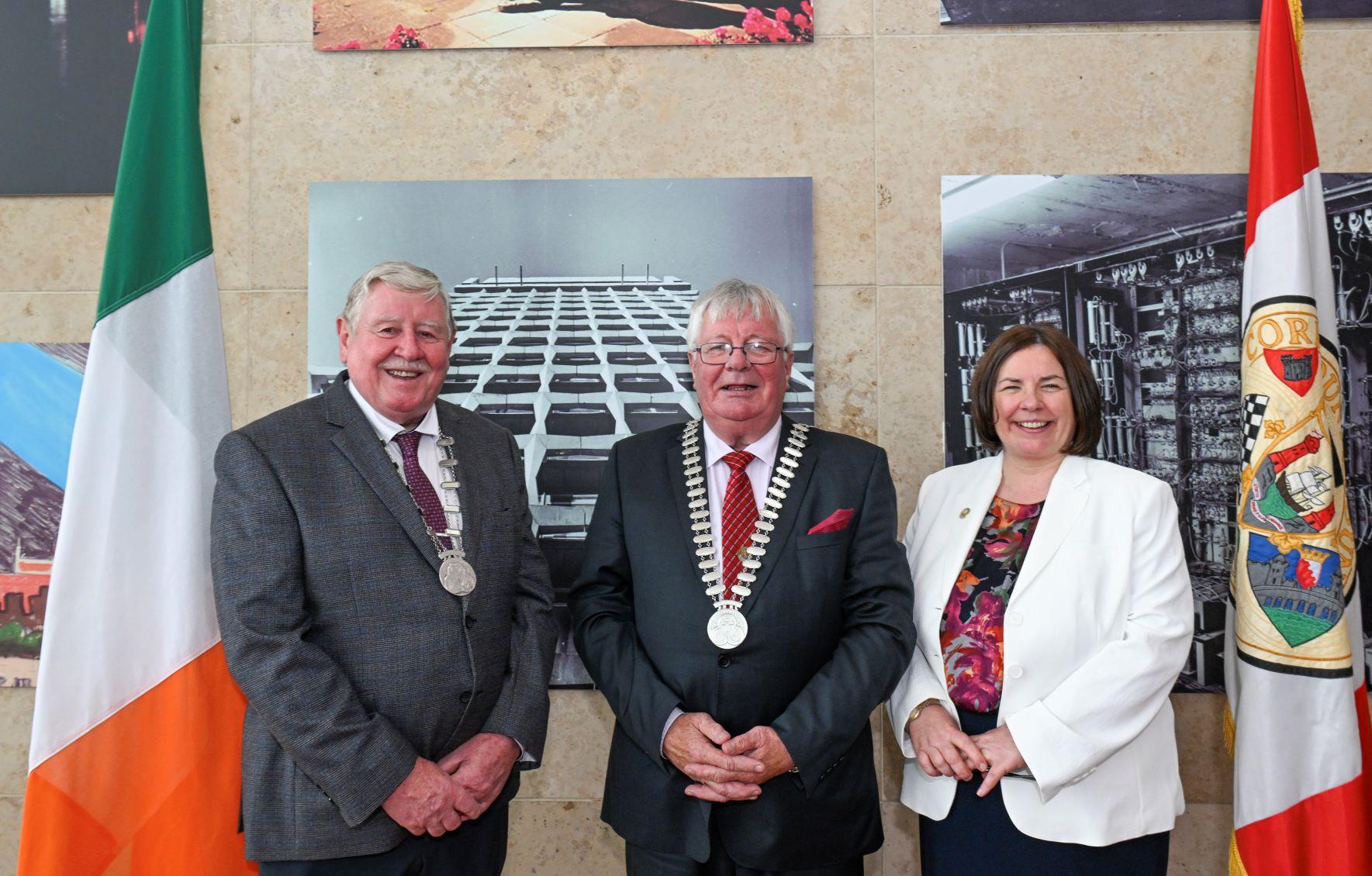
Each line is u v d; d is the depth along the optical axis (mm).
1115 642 1754
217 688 2047
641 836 1785
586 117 2535
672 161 2535
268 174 2535
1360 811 2020
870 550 1875
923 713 1831
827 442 2000
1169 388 2469
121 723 1958
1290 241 2170
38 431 2531
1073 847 1710
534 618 1916
